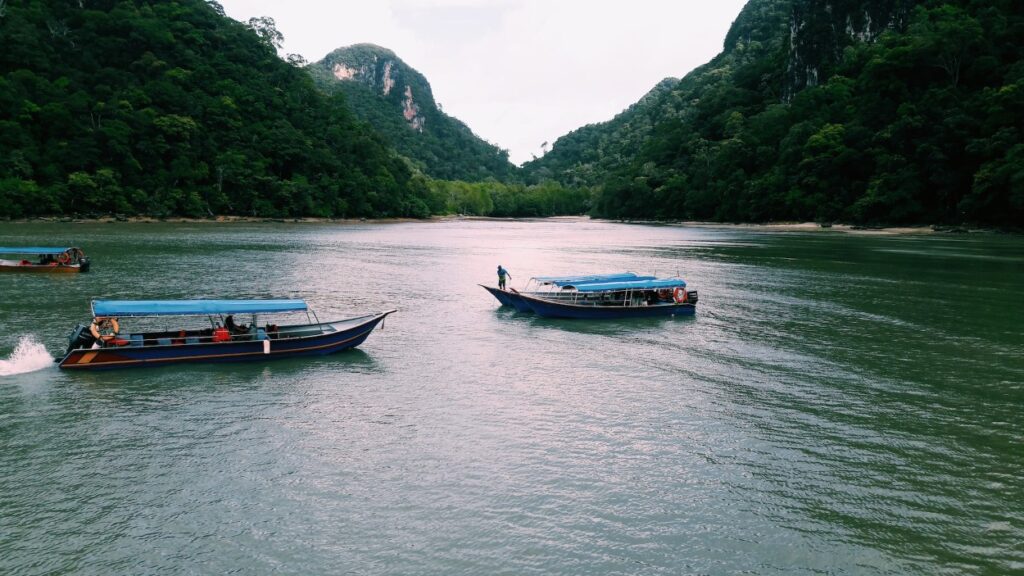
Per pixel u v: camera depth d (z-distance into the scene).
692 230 141.38
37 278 48.91
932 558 13.45
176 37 173.88
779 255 75.50
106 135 131.62
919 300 43.94
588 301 40.28
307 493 15.95
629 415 21.53
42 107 129.38
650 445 19.03
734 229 141.62
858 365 27.80
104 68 152.50
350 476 16.84
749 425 20.67
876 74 124.00
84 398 22.50
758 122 168.50
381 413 21.50
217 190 147.88
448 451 18.44
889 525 14.69
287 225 144.38
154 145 140.38
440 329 34.84
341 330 28.91
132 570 12.88
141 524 14.50
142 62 157.62
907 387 24.67
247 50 195.12
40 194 117.62
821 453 18.55
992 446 19.08
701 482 16.70
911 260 68.00
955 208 107.31
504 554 13.49
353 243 93.50
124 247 75.69
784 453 18.53
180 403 22.19
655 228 153.75
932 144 106.06
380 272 58.03
